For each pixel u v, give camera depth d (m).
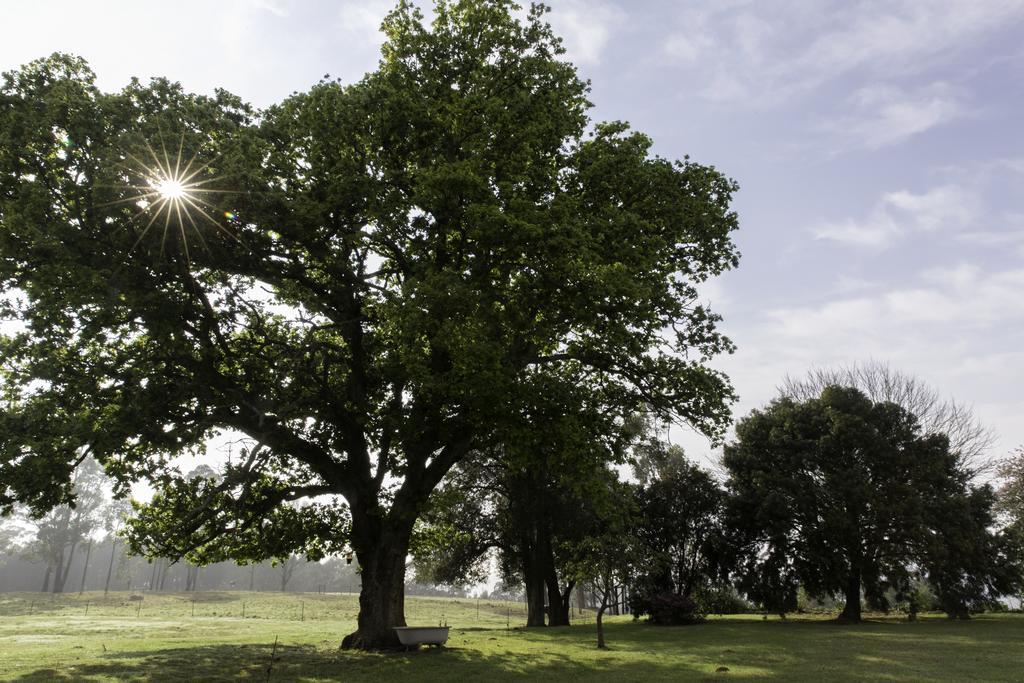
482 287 17.34
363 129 18.80
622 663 16.05
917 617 41.03
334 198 16.94
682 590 40.69
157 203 15.64
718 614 49.34
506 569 41.59
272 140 17.95
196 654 18.20
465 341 15.62
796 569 38.22
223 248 17.31
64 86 15.70
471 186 17.02
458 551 39.81
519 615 64.19
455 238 19.38
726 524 40.38
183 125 15.92
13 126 15.18
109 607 61.16
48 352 16.14
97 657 17.33
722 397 20.44
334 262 18.77
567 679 13.26
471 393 15.84
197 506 18.28
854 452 39.06
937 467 37.88
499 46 20.98
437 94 19.98
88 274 14.65
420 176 17.36
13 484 14.20
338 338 22.62
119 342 18.92
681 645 21.17
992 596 37.09
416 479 20.02
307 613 59.28
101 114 15.70
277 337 21.33
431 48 20.52
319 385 19.75
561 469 17.42
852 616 37.28
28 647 20.80
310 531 21.19
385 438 20.23
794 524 38.41
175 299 16.86
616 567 21.97
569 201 17.73
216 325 18.34
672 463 43.41
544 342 19.36
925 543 35.16
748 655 17.70
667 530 40.16
